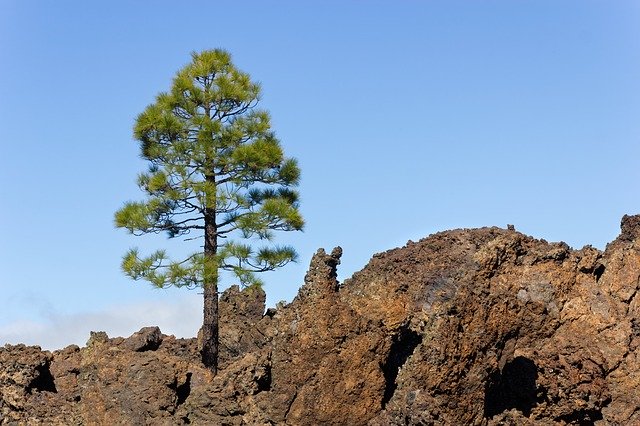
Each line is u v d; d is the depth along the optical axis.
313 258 48.66
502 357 44.84
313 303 47.91
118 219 57.53
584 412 43.94
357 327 47.72
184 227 58.38
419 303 49.78
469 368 43.66
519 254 47.88
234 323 57.19
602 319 46.66
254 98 59.62
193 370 50.09
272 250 57.25
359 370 47.44
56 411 49.88
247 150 57.38
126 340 51.81
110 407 49.16
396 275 51.53
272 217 57.25
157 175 57.09
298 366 47.47
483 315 44.34
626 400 44.59
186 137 58.53
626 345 45.88
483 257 46.78
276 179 59.41
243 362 48.53
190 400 48.38
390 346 48.03
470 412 43.28
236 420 47.62
